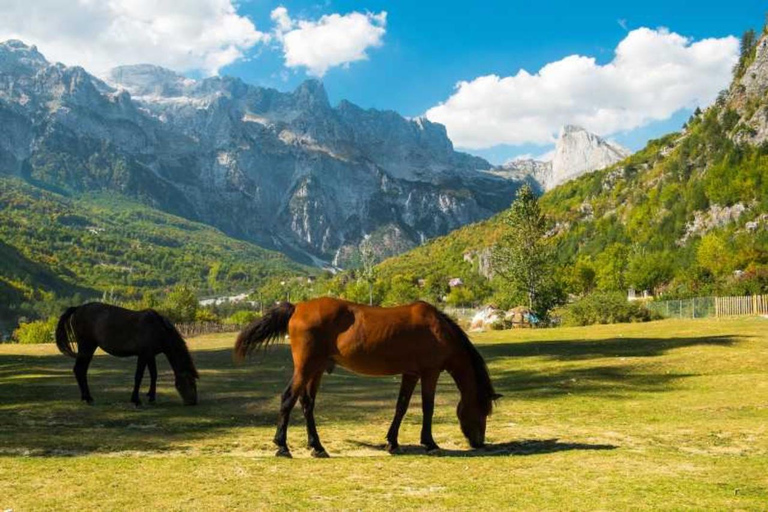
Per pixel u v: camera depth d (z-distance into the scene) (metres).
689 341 23.41
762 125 137.00
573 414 11.66
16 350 33.34
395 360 8.67
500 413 11.90
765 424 10.22
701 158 146.00
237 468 7.43
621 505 5.93
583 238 151.75
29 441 9.13
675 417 11.09
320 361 8.67
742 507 5.87
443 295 128.75
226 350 31.38
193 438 9.56
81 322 12.97
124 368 21.28
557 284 58.59
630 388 14.64
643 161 182.88
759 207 114.69
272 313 9.05
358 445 9.27
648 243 128.12
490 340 32.19
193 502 6.00
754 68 156.75
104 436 9.60
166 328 12.86
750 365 17.08
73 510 5.74
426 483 6.80
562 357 21.44
